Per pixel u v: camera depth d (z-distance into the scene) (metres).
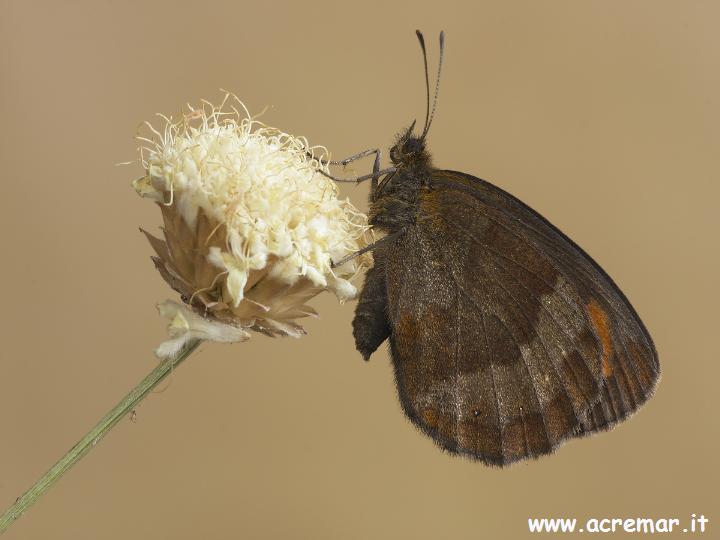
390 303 0.30
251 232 0.29
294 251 0.29
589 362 0.30
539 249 0.30
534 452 0.30
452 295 0.30
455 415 0.30
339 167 0.30
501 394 0.30
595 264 0.30
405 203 0.30
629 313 0.30
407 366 0.30
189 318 0.29
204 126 0.29
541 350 0.30
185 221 0.29
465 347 0.30
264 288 0.29
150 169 0.29
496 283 0.30
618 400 0.30
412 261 0.30
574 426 0.30
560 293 0.30
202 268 0.29
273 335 0.29
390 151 0.30
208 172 0.29
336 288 0.29
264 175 0.29
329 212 0.29
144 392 0.29
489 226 0.30
